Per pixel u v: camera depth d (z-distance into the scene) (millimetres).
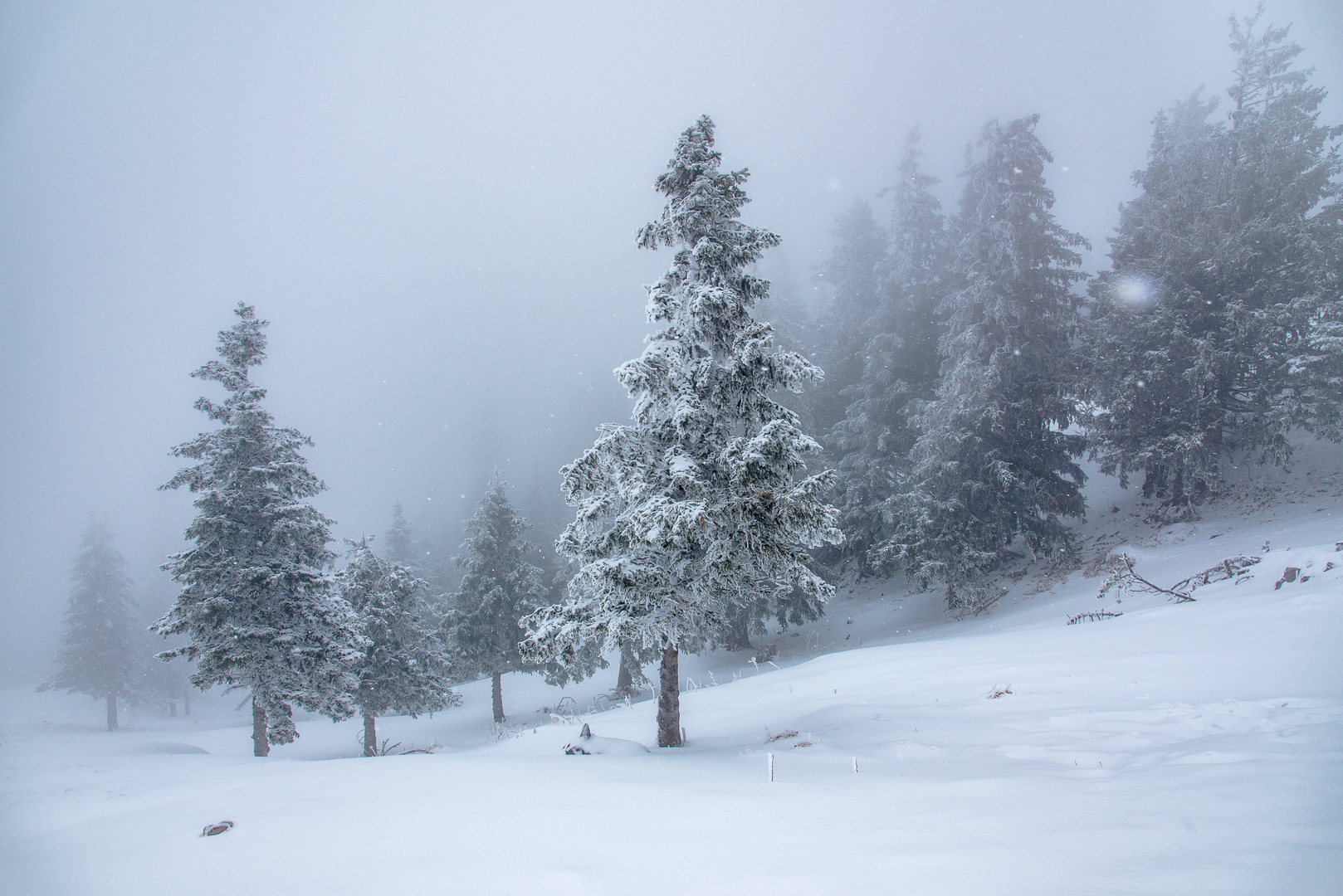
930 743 7547
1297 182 22688
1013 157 25141
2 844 6633
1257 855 3057
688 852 4070
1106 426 25359
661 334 11398
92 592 44094
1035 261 25672
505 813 5227
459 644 29531
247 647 17781
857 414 30516
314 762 9961
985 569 27703
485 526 31094
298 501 19438
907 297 30219
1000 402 24875
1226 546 19828
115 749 19688
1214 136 27266
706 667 31328
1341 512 19078
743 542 9836
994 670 11789
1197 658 9695
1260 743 5289
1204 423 23422
